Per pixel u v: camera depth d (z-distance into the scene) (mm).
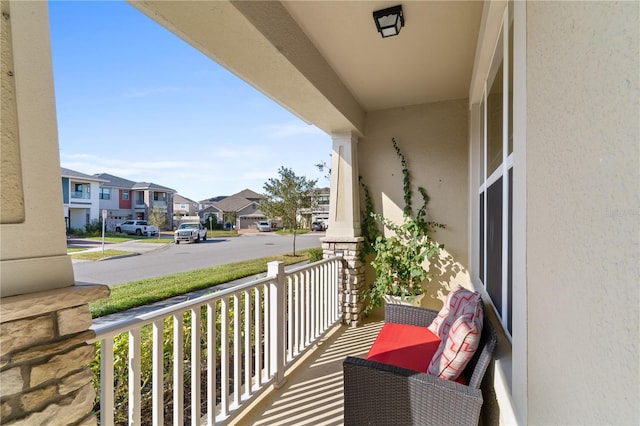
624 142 503
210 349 1902
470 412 1459
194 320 1794
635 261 473
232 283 6262
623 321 502
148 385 2377
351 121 3902
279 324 2604
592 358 603
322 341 3613
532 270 995
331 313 3908
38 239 974
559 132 777
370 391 1696
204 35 2033
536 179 956
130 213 31875
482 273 2959
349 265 4172
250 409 2307
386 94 3969
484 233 2799
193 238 19844
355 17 2410
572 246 699
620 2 517
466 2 2230
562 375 747
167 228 31156
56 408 972
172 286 5438
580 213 661
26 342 912
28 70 965
